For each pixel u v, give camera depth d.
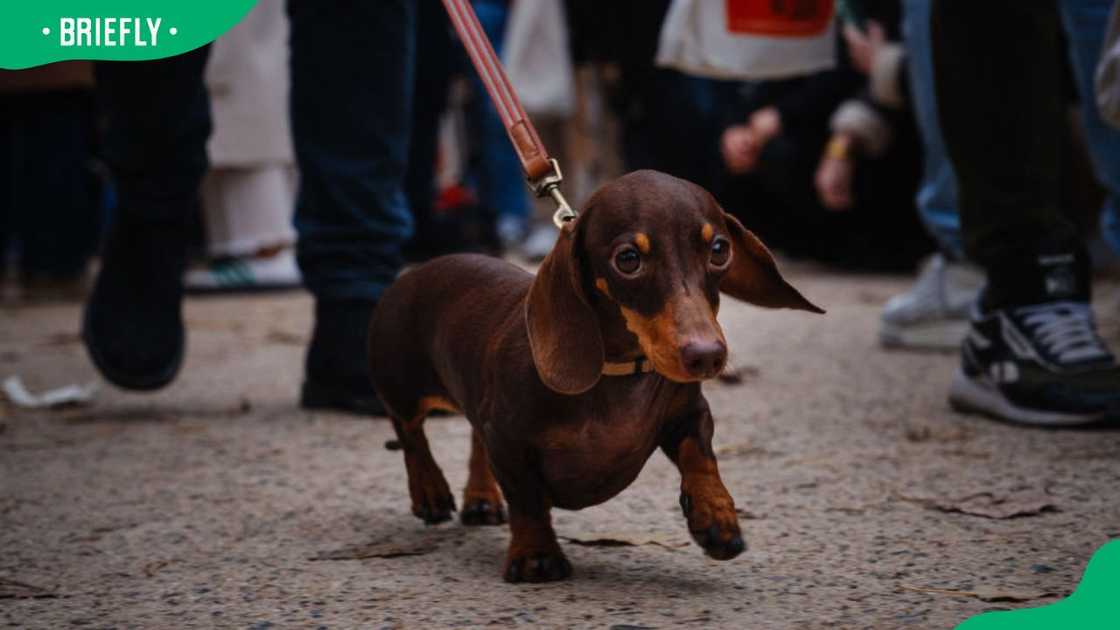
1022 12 3.82
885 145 8.73
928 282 5.67
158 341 4.55
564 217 2.55
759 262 2.41
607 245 2.18
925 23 5.41
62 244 8.90
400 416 2.93
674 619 2.28
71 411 4.79
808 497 3.18
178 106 4.13
